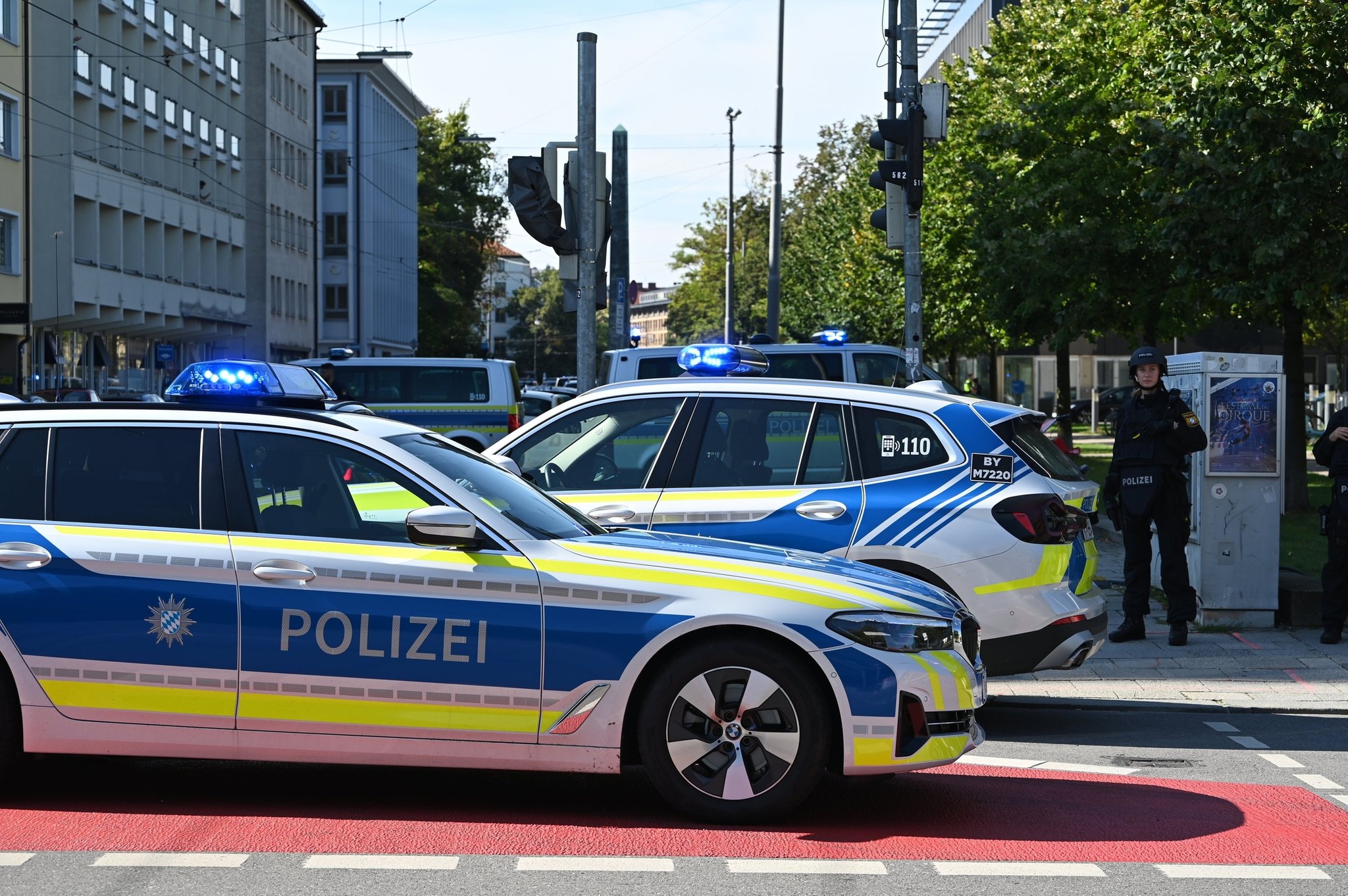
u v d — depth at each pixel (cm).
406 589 597
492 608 595
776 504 820
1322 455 1103
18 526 618
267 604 600
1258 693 945
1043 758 769
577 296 1252
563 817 617
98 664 604
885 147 1514
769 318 4066
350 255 8662
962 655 617
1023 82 2784
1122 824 620
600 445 860
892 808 644
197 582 604
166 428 632
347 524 612
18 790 661
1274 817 635
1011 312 2708
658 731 593
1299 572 1264
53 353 4975
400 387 2475
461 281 9131
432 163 8956
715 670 592
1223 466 1160
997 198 2709
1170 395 1103
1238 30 1856
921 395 841
